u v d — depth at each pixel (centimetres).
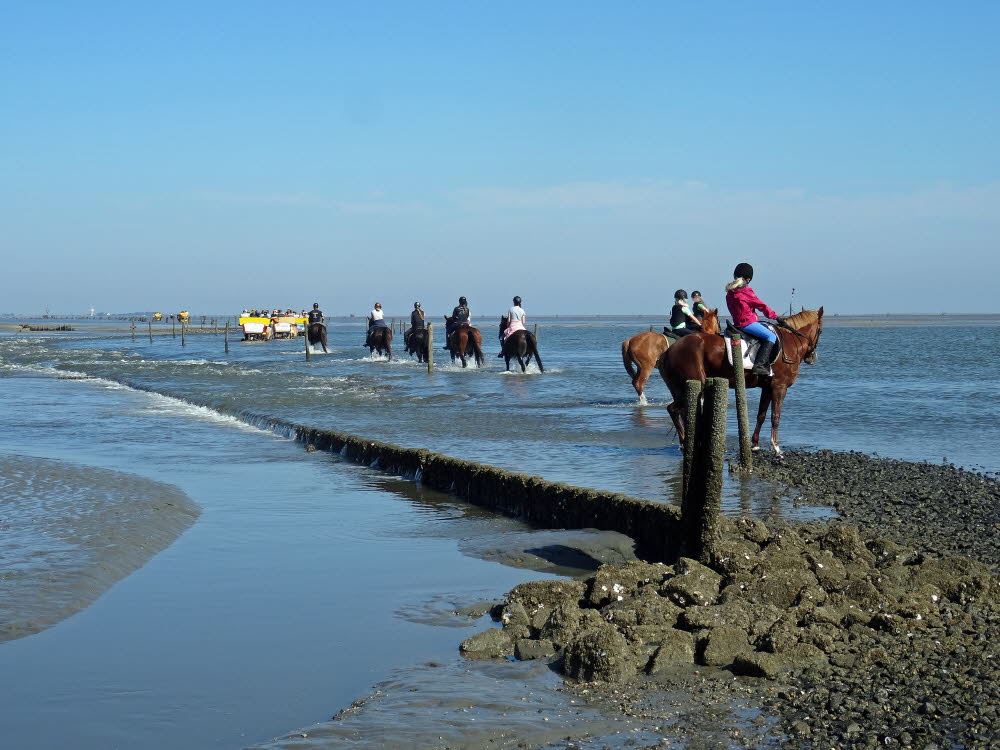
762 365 1459
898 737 521
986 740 512
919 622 693
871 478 1327
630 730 547
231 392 2706
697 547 842
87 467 1395
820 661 637
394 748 523
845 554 851
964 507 1139
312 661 665
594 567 909
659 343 2305
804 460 1488
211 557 943
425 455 1382
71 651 676
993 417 2103
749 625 690
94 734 547
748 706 580
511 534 1028
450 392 2691
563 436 1752
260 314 8088
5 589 793
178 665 654
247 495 1280
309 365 4128
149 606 782
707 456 833
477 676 638
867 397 2558
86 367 4072
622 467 1397
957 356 4981
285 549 979
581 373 3512
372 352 4553
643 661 654
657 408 2245
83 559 884
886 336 9500
